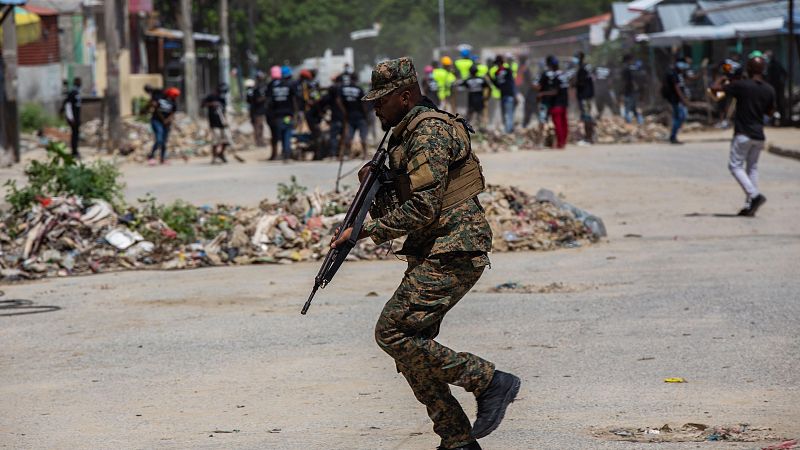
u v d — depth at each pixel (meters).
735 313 29.47
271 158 86.00
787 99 109.56
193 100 139.62
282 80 83.81
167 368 25.38
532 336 27.44
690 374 22.97
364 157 82.88
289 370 24.70
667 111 113.38
